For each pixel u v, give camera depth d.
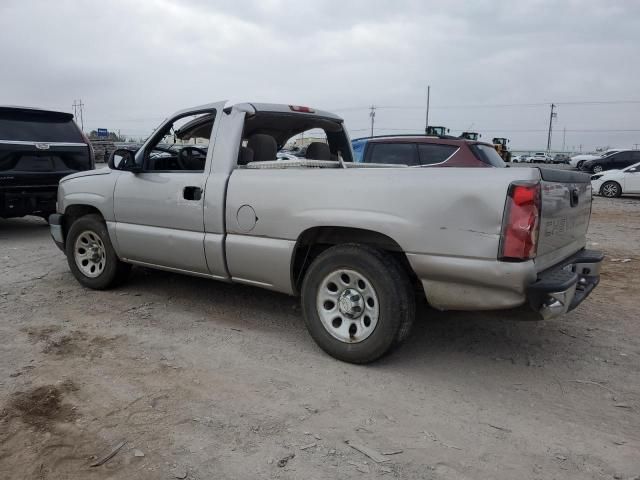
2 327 4.56
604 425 3.13
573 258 4.11
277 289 4.29
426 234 3.47
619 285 6.28
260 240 4.22
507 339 4.46
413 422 3.13
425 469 2.69
